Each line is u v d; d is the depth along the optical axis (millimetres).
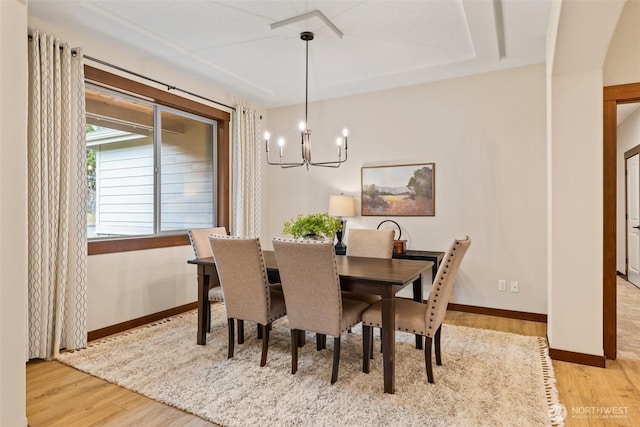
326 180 4957
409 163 4398
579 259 2688
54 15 2809
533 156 3766
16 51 1897
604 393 2258
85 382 2434
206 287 3105
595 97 2629
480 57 3602
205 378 2465
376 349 2980
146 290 3686
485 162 3988
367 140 4668
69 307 2947
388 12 2824
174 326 3576
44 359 2768
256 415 2025
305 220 3164
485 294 3984
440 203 4223
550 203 2820
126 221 3758
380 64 3850
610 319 2744
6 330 1849
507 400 2162
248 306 2684
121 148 3699
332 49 3494
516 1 2637
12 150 1886
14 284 1885
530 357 2791
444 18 2912
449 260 2297
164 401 2186
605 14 2117
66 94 2908
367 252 3473
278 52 3568
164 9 2781
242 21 2963
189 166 4395
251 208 4895
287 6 2736
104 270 3312
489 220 3969
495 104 3939
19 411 1883
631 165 5645
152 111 3947
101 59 3266
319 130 5004
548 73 3045
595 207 2643
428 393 2246
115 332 3377
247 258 2586
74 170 2965
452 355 2832
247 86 4453
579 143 2676
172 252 3975
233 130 4723
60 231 2879
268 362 2721
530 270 3781
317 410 2066
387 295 2311
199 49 3494
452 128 4156
